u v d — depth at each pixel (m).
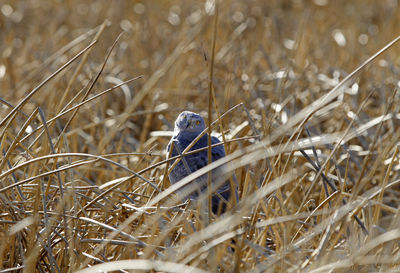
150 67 16.56
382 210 10.11
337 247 7.45
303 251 6.66
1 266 6.72
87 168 10.13
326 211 7.23
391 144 8.24
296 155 10.07
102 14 19.88
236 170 9.85
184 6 22.30
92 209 7.94
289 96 12.62
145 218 7.51
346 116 11.87
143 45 18.27
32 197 8.40
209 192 6.80
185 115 9.49
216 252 6.65
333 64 16.89
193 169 9.20
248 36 18.62
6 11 22.77
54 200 8.44
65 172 9.16
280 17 22.08
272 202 7.95
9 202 7.34
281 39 18.89
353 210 7.01
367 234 6.95
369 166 10.80
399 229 6.02
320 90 14.56
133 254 6.91
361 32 20.80
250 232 7.33
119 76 16.28
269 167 7.82
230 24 19.27
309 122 12.08
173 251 6.69
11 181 8.79
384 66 15.57
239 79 14.64
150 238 6.73
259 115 12.80
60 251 7.30
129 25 19.92
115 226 7.79
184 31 17.81
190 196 9.16
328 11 23.14
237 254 6.39
